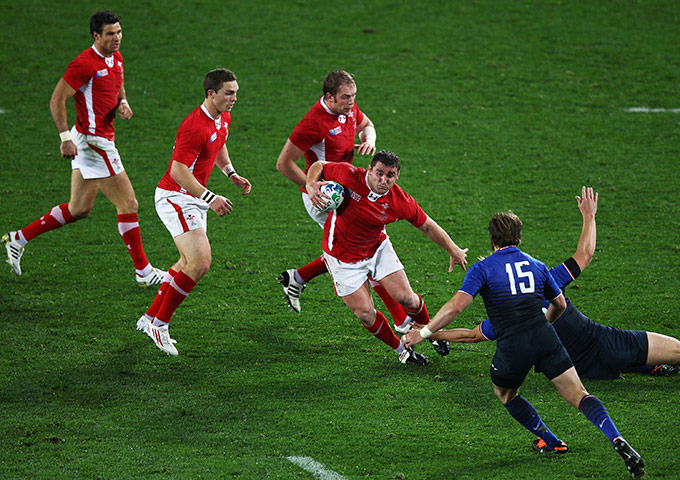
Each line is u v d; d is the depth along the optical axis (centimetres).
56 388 2109
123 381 2152
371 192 2020
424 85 4519
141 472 1728
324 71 4644
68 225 3198
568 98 4403
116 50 2598
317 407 2025
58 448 1828
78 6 5397
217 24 5216
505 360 1728
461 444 1852
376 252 2188
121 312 2553
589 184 3544
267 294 2686
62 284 2725
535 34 5159
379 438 1877
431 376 2197
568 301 2114
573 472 1717
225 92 2219
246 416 1981
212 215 3306
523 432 1908
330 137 2311
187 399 2062
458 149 3881
